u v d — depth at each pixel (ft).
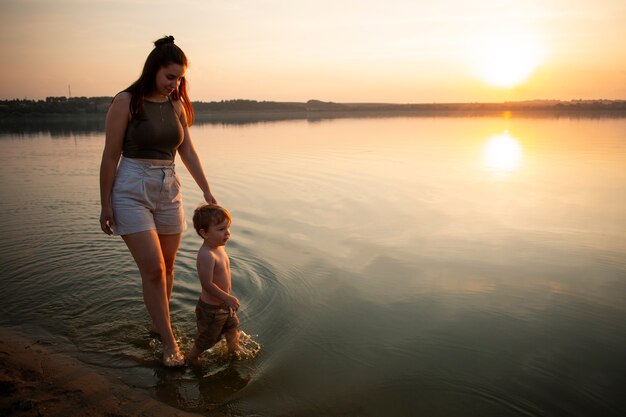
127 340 11.66
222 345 11.43
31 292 14.14
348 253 17.57
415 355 10.91
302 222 21.80
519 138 64.90
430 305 13.42
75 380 9.90
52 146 59.98
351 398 9.43
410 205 24.95
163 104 10.84
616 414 8.98
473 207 24.35
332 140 64.08
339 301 13.64
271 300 13.64
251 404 9.27
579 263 16.51
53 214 23.59
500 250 17.83
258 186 30.68
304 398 9.43
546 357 10.86
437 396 9.50
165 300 10.91
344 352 11.05
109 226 10.59
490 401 9.34
